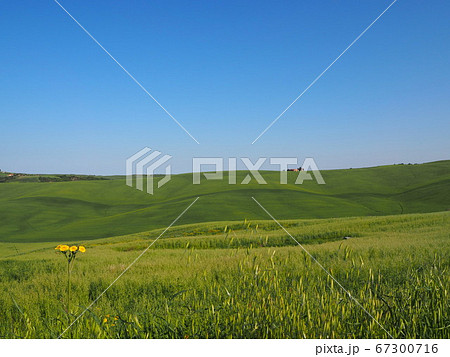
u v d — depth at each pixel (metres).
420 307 3.38
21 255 23.48
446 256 8.69
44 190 108.50
